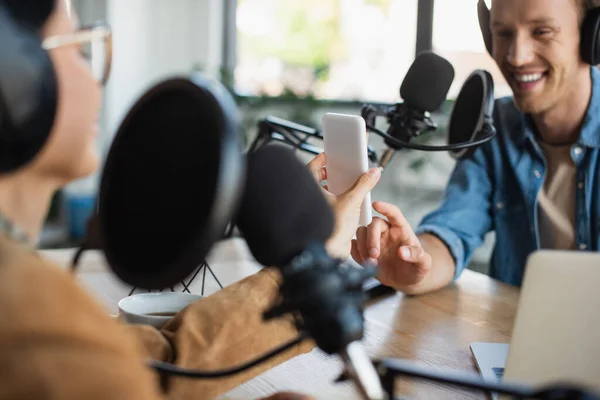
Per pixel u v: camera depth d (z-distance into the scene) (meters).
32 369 0.38
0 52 0.45
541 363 0.82
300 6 5.15
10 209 0.55
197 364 0.80
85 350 0.42
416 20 4.61
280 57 5.24
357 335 0.49
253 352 0.83
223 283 1.45
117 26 5.14
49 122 0.49
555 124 1.77
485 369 1.02
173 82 0.50
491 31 1.82
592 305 0.81
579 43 1.69
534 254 0.85
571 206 1.79
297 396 0.76
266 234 0.58
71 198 5.14
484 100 1.45
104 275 1.50
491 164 1.87
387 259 1.44
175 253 0.46
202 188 0.45
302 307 0.50
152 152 0.51
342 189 1.21
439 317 1.30
